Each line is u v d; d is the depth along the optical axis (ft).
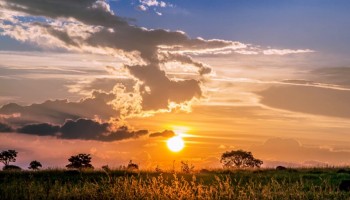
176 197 66.08
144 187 69.51
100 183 81.05
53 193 70.13
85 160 234.79
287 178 102.42
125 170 105.50
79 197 69.31
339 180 97.96
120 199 66.28
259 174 108.27
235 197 66.64
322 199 69.67
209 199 65.87
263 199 68.23
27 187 73.20
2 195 69.97
